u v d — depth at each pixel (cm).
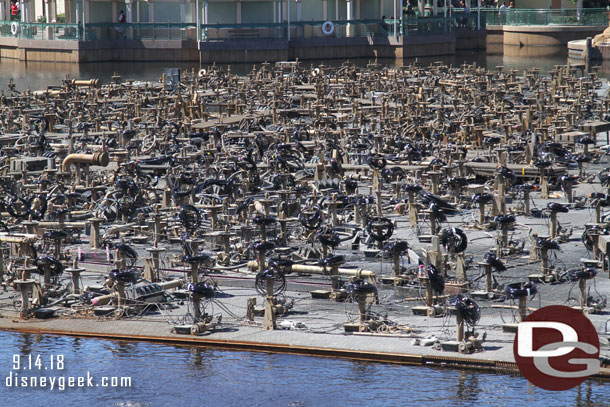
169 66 13138
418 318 3164
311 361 2888
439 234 3741
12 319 3259
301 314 3244
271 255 3756
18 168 5481
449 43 14375
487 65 12731
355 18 14338
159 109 7838
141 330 3117
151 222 4350
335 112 7844
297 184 5138
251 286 3556
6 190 4756
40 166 5588
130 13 13925
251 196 4797
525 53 14638
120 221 4528
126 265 3675
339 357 2900
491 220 4412
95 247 4056
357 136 6203
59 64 13588
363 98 8850
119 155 5441
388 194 4916
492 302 3312
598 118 7438
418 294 3419
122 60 13912
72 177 5328
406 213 4631
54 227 4172
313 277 3606
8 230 4228
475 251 3953
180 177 4725
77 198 4634
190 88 9338
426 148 5906
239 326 3136
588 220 4466
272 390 2716
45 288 3441
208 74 10306
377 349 2894
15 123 7494
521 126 6700
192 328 3062
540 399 2625
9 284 3525
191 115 7881
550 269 3534
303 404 2638
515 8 16712
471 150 6166
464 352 2831
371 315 3091
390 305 3306
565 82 9200
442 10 15875
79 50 13562
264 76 10350
